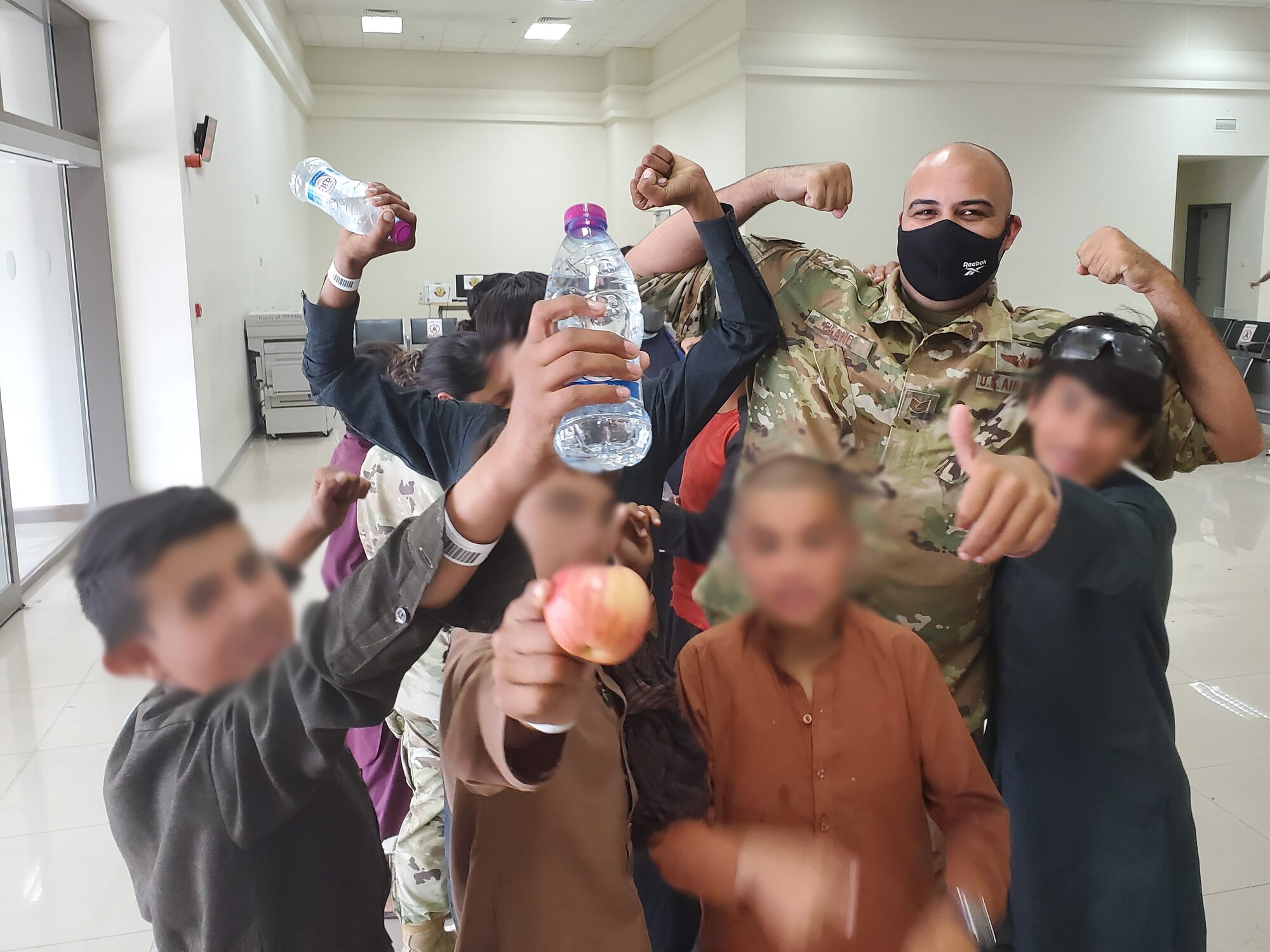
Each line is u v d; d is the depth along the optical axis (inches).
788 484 18.0
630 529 25.1
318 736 27.3
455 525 23.7
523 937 31.1
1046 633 42.3
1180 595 152.1
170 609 18.2
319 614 22.6
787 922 27.3
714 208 47.5
